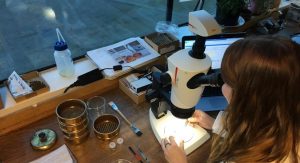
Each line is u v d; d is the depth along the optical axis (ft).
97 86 3.10
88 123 2.65
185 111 2.19
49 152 2.52
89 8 5.12
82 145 2.59
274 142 1.65
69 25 4.60
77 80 2.95
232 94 1.70
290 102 1.53
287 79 1.48
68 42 4.12
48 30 4.39
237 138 1.75
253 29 4.26
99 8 5.14
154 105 2.66
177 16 4.26
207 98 3.09
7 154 2.48
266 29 4.24
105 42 4.16
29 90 2.69
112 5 5.21
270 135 1.64
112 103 3.02
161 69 3.20
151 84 2.78
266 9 4.32
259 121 1.62
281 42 1.53
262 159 1.72
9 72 3.29
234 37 3.23
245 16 4.06
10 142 2.59
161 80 2.05
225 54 1.67
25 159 2.46
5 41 4.01
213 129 2.56
